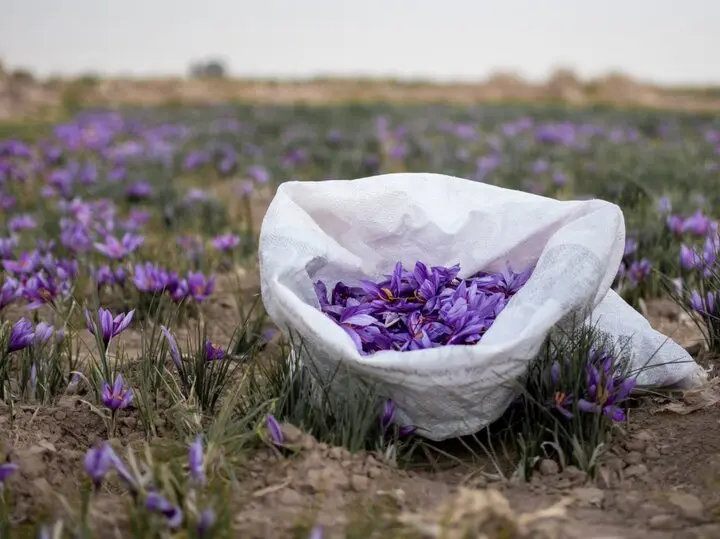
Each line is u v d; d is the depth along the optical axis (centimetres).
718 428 86
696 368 94
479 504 69
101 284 125
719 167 226
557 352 86
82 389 98
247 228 173
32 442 84
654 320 120
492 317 88
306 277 87
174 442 83
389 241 98
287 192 93
